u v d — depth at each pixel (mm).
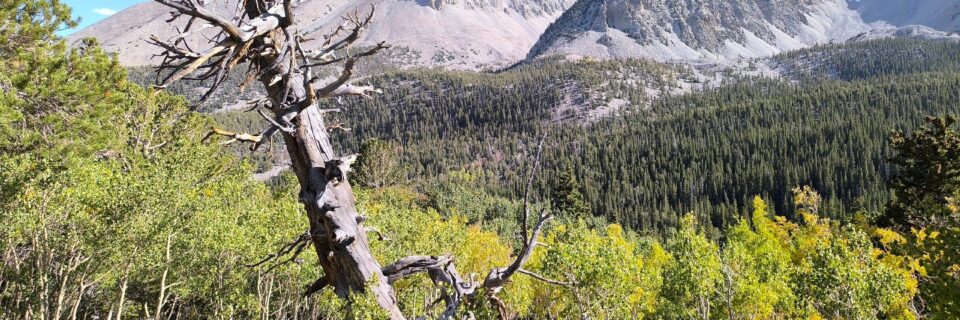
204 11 4395
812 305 16703
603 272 15836
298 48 4875
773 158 137375
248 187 26828
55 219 14625
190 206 15156
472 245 26516
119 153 21922
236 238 16281
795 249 30844
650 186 134500
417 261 6082
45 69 14258
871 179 109062
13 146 13898
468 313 5961
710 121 190375
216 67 4809
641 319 22359
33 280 16266
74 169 14375
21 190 13711
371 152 58125
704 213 106188
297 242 5797
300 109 5043
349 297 5438
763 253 25406
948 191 24250
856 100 188000
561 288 17875
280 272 18766
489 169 190750
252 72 5191
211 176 26703
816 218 33125
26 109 13844
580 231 17609
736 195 121625
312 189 5312
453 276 6242
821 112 177875
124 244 13938
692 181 131375
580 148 191500
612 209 110812
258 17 4758
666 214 110938
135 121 25094
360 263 5449
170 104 27250
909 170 26859
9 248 15703
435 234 23812
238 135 4801
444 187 116062
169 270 17078
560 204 69562
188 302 25312
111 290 19047
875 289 15195
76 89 14547
